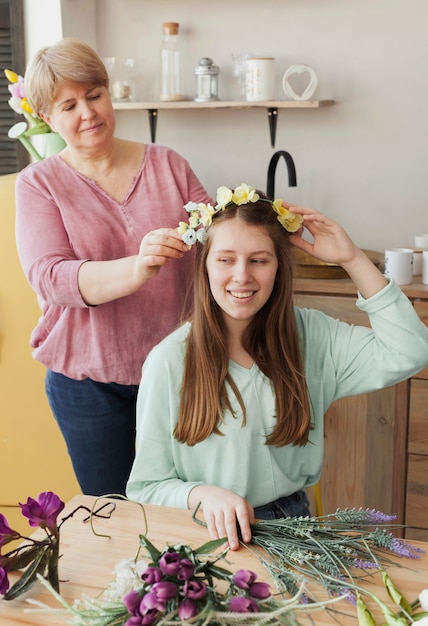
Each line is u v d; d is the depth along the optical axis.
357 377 1.57
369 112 2.76
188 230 1.49
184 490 1.35
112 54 2.93
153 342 2.00
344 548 1.15
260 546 1.20
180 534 1.23
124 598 0.92
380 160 2.79
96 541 1.21
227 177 2.93
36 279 1.89
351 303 2.45
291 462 1.54
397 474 2.52
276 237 1.46
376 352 1.54
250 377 1.49
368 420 2.51
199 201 2.09
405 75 2.71
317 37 2.74
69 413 2.07
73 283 1.82
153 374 1.48
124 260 1.77
